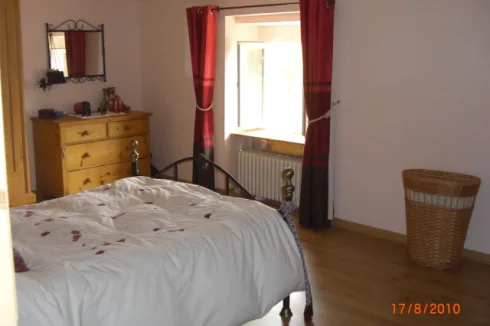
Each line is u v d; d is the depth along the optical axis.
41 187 5.23
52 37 5.26
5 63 4.36
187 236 2.35
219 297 2.31
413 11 3.78
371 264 3.66
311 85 4.22
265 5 4.64
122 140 5.43
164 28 5.72
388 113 4.03
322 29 4.10
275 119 5.41
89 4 5.54
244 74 5.27
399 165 4.02
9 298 0.51
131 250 2.16
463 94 3.62
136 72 6.09
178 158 5.91
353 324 2.84
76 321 1.84
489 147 3.55
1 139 0.49
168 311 2.11
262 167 4.99
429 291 3.24
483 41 3.48
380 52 4.00
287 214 2.81
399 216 4.08
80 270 1.99
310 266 3.62
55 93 5.37
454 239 3.49
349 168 4.33
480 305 3.06
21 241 2.30
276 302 2.61
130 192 3.09
